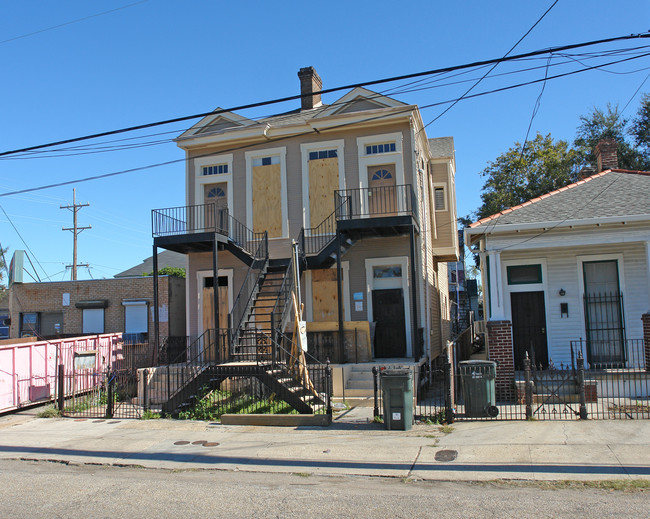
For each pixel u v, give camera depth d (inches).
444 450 348.2
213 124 764.0
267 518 242.8
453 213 846.5
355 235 661.3
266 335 548.4
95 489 296.4
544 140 1283.2
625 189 599.8
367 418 452.8
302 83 815.7
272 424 443.8
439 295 878.4
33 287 901.2
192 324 737.6
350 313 682.8
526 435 373.1
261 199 728.3
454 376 491.2
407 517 237.8
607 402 464.4
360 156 697.0
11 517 251.6
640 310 570.6
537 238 552.7
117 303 855.7
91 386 640.4
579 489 270.7
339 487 288.4
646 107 1278.3
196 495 280.4
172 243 656.4
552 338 588.4
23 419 518.3
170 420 484.7
